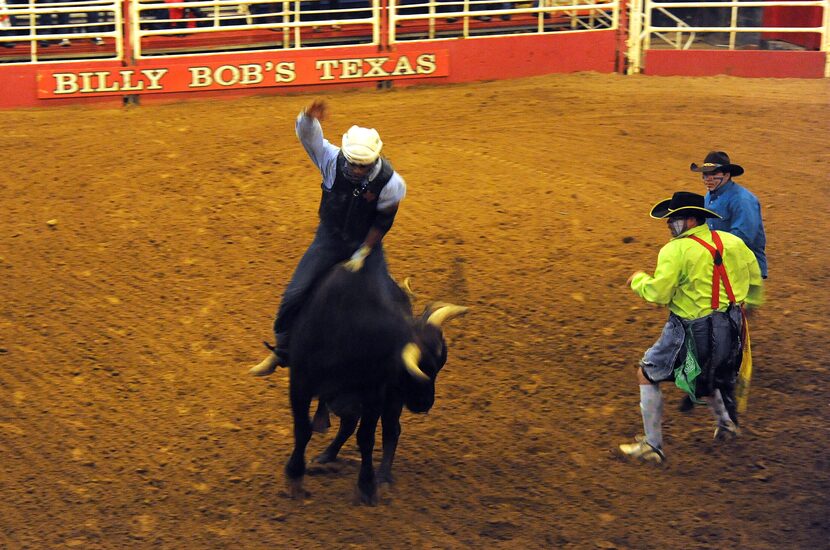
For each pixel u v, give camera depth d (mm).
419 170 15742
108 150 16578
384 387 7746
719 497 8648
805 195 15148
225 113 18703
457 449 9461
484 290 12453
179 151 16500
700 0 24219
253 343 11305
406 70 20641
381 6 20312
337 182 7762
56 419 9805
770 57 21391
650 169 15945
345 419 8953
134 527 8203
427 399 7973
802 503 8508
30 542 7965
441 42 20703
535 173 15727
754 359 11016
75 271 12758
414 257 13203
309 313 7664
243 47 21156
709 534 8125
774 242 13734
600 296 12352
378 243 7879
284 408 10133
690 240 8906
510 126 17766
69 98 19547
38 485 8766
